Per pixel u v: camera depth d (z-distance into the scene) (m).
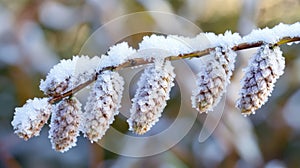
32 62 0.93
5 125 1.02
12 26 0.92
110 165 0.84
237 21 0.83
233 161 0.79
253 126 0.94
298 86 0.95
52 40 0.97
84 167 1.00
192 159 0.84
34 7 0.92
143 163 0.78
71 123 0.33
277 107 0.96
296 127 0.95
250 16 0.72
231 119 0.74
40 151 1.02
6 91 1.03
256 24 0.75
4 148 0.93
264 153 0.96
